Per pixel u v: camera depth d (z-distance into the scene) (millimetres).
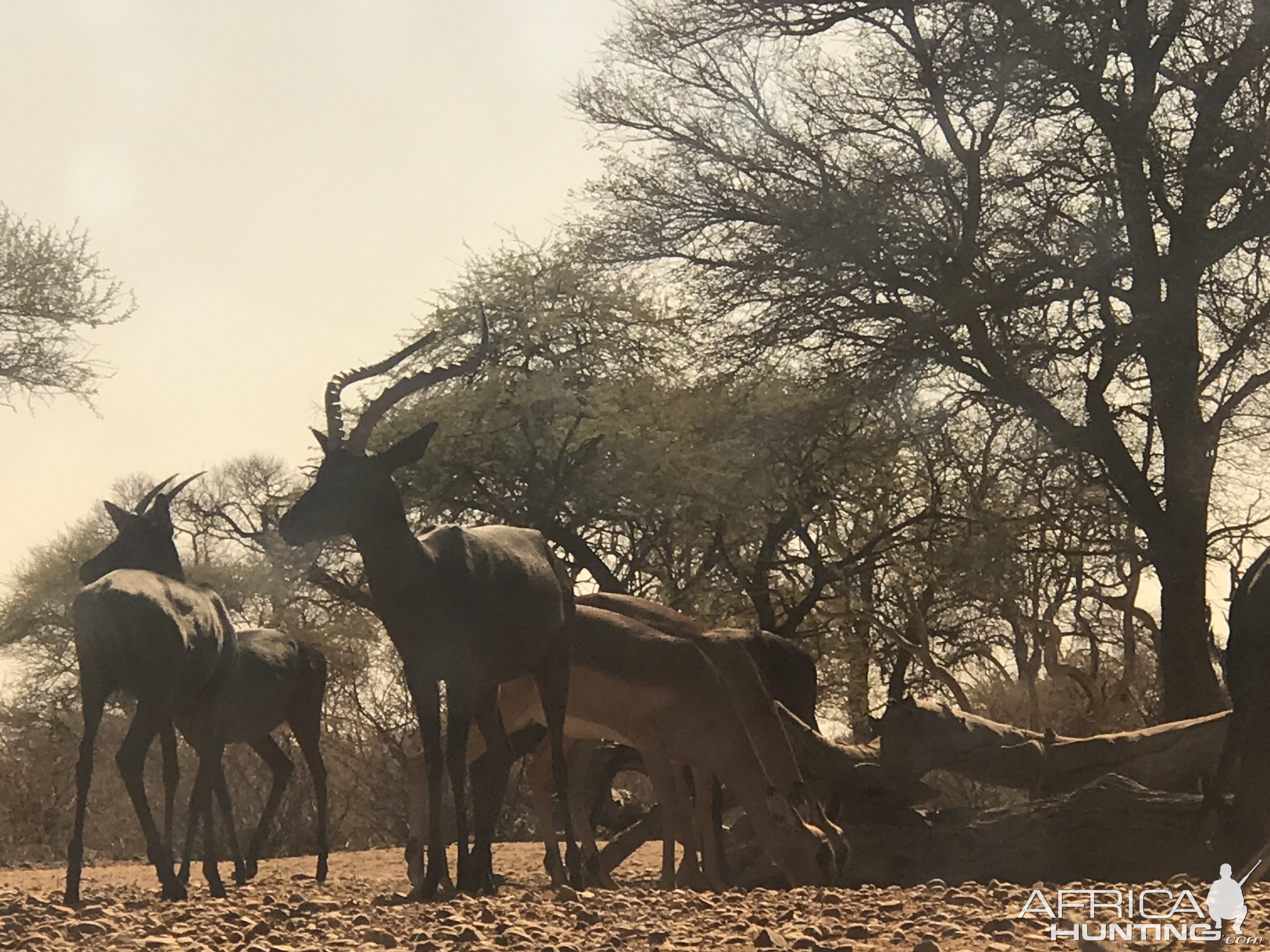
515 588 9984
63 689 35875
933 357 23875
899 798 12258
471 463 29547
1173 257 22438
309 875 16188
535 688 11562
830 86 25953
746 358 25672
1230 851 10102
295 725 15570
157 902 10594
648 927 7547
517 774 26781
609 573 30828
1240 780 10289
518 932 7289
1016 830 11023
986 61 22656
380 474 9523
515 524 29094
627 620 11156
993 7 22344
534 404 29891
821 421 26500
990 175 24719
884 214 23328
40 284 28109
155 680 10836
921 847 11227
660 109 26844
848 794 12305
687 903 9055
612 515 29938
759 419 27328
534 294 31812
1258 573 10234
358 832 29922
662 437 29328
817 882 10617
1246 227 21969
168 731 12070
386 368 10062
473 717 10570
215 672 12250
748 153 25844
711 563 30188
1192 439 22422
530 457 29938
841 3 25000
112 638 10703
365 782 29438
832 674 32844
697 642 11344
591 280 31953
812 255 24016
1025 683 29297
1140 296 22562
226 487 35688
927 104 24500
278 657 15109
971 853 11062
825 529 31078
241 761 28094
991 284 22609
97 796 29922
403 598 9539
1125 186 22312
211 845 12086
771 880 11867
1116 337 22688
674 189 26219
